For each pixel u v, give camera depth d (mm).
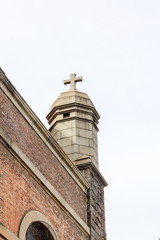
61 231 13141
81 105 17688
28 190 11945
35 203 12125
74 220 14148
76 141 16875
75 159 16469
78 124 17328
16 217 11156
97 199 16281
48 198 12891
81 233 14461
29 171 12133
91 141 17188
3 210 10719
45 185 12719
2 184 10898
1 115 11555
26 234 11914
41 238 12555
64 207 13594
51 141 13703
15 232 10977
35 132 13062
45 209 12570
